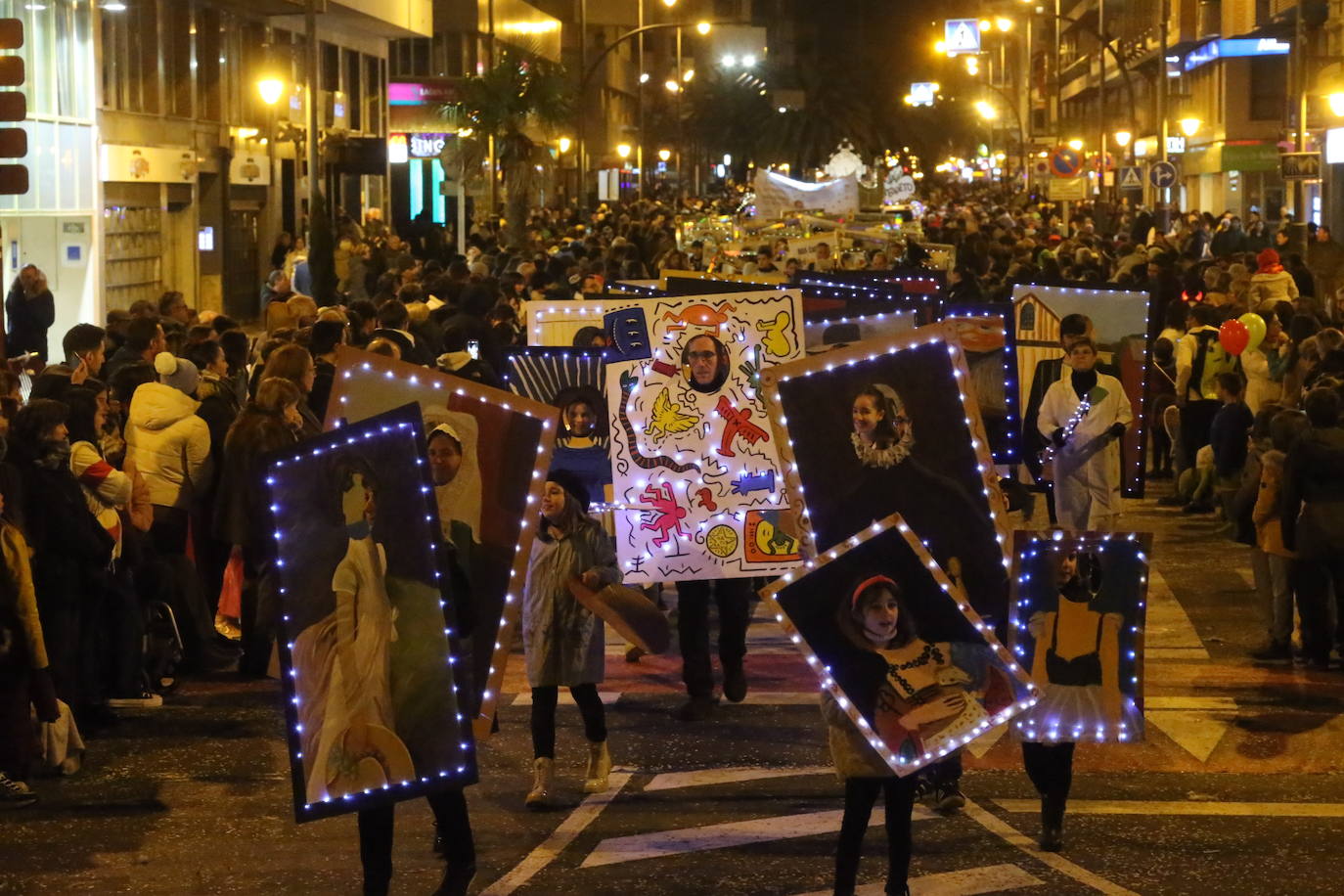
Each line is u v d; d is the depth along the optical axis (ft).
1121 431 47.52
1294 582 44.14
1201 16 221.87
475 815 32.45
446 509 27.68
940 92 421.18
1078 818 32.14
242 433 42.29
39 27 113.29
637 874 28.94
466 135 153.28
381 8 184.03
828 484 27.02
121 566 39.50
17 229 112.68
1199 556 59.11
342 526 25.17
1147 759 36.09
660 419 39.17
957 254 125.70
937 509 26.99
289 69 170.09
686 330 39.04
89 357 45.93
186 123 143.23
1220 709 40.01
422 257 138.31
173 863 29.81
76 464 38.11
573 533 32.83
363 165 145.18
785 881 28.55
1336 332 59.16
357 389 27.55
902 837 26.78
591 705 33.50
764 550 39.09
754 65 364.79
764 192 135.74
